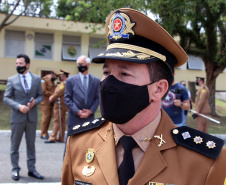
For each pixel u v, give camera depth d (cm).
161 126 130
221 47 1148
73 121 432
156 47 126
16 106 407
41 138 742
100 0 924
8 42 1617
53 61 1684
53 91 749
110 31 131
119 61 122
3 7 1284
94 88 441
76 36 1709
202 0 968
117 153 131
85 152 140
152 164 119
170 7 903
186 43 1105
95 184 125
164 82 128
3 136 743
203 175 116
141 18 122
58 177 434
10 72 1630
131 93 120
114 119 123
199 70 1866
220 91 1942
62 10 1692
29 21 1550
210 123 1063
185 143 125
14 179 411
